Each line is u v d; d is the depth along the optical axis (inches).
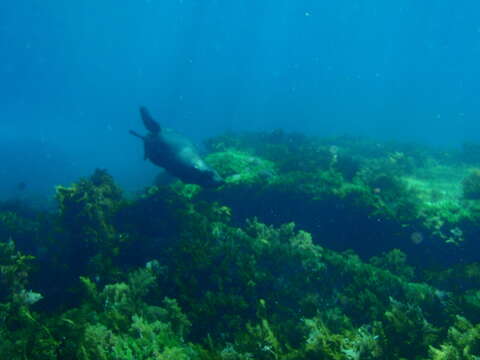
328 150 549.3
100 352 159.2
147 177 989.2
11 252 251.1
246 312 213.9
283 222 372.2
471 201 341.4
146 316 197.5
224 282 228.5
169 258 252.7
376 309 209.3
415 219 322.3
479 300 207.6
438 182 464.8
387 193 354.0
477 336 172.6
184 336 196.2
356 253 341.4
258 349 182.5
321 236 360.2
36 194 778.2
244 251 261.0
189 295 219.8
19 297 220.8
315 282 239.5
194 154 295.1
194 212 303.7
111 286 219.9
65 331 175.5
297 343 194.2
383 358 175.0
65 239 288.5
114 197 346.3
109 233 283.9
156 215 307.3
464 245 303.9
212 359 168.6
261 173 389.7
